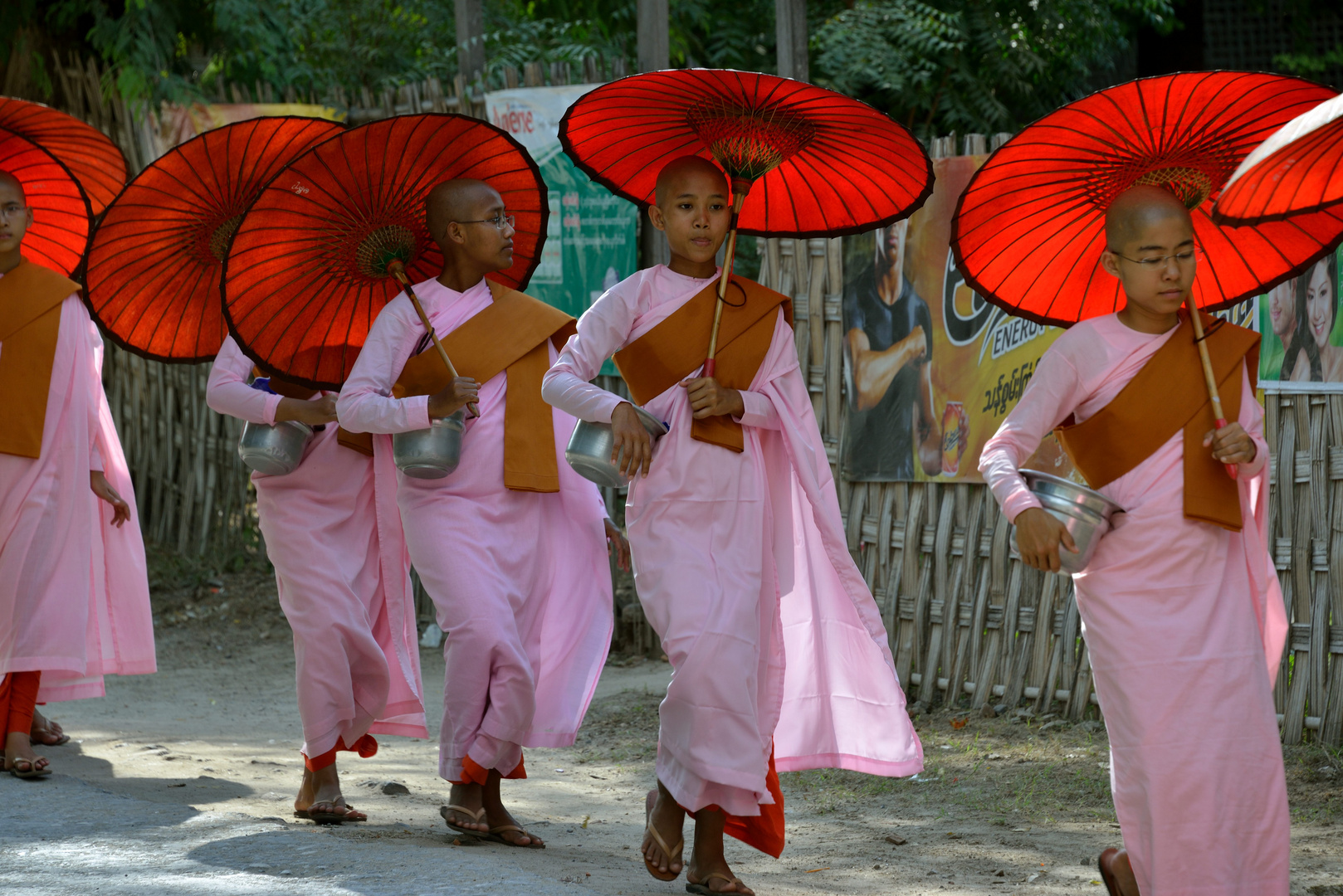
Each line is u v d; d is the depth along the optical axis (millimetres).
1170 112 10609
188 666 25953
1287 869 9953
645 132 12258
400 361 13266
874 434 20922
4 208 15750
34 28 32125
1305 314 17781
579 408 11422
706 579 11273
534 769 18188
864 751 12125
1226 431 10031
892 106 41688
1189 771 9812
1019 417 10570
